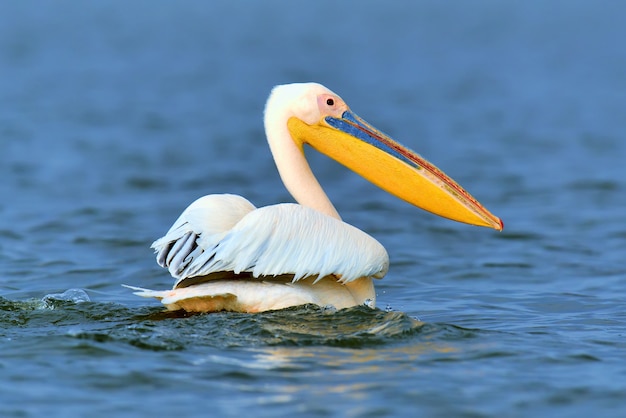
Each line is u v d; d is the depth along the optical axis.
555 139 29.69
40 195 20.23
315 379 7.96
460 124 33.53
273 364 8.32
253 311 9.68
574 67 53.50
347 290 10.21
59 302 10.74
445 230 17.31
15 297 12.23
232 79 48.81
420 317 11.32
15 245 15.54
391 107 38.62
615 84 45.38
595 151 27.20
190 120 34.12
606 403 7.58
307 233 9.58
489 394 7.73
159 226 17.31
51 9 108.06
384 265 10.12
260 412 7.21
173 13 110.88
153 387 7.73
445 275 14.00
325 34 83.25
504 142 29.30
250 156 26.64
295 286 9.86
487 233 17.02
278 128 11.06
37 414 7.17
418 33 83.44
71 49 63.59
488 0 131.88
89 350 8.59
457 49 67.12
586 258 15.09
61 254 14.94
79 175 22.84
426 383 7.95
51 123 32.00
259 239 9.40
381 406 7.38
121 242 15.87
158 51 64.62
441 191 10.91
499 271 14.22
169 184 22.05
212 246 9.50
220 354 8.55
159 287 13.09
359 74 51.94
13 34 73.31
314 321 9.51
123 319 9.94
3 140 27.95
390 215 18.81
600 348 9.34
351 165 11.05
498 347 9.16
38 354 8.48
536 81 47.50
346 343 8.99
